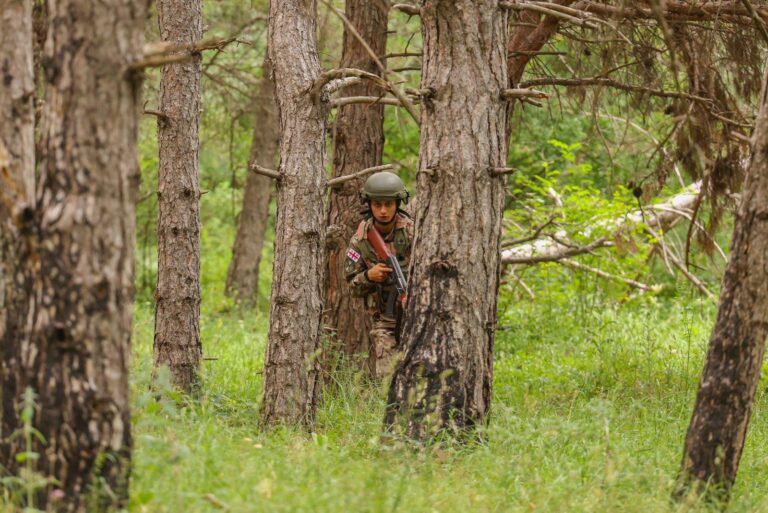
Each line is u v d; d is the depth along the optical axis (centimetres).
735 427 837
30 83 682
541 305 2117
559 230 2102
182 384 1241
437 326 970
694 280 2055
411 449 930
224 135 2728
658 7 874
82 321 625
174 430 888
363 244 1201
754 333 821
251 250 2800
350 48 1479
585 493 834
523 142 2667
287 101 1098
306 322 1100
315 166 1100
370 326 1446
